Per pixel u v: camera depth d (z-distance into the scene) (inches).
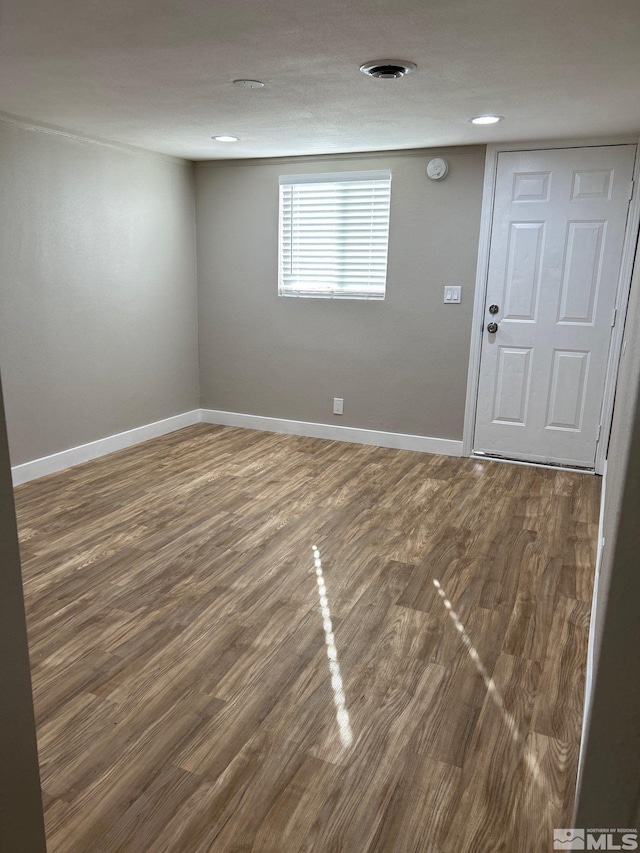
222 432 207.5
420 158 170.9
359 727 75.6
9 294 144.9
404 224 176.4
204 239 205.0
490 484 159.5
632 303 99.3
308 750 71.9
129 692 81.1
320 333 194.2
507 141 158.6
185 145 170.7
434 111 127.0
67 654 88.7
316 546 123.7
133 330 184.4
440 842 60.8
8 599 40.9
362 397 192.9
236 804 64.6
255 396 209.6
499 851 59.9
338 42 87.8
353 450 188.5
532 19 78.4
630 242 152.7
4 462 39.2
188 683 83.1
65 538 125.5
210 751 71.6
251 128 146.4
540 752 72.1
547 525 134.9
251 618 98.6
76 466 169.3
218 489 154.3
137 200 179.0
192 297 208.8
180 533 128.7
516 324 169.8
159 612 99.8
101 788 66.2
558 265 162.6
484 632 95.7
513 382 173.5
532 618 99.6
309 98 118.1
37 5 75.1
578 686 83.4
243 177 194.5
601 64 95.7
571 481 162.1
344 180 181.5
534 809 64.6
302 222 190.7
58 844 59.7
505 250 166.9
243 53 92.6
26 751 44.0
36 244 149.7
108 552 119.8
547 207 160.6
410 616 99.8
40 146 146.8
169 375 202.7
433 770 69.3
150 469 168.1
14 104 126.4
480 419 179.3
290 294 197.6
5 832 43.1
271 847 59.9
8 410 149.2
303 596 105.3
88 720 76.0
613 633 36.5
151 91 114.5
